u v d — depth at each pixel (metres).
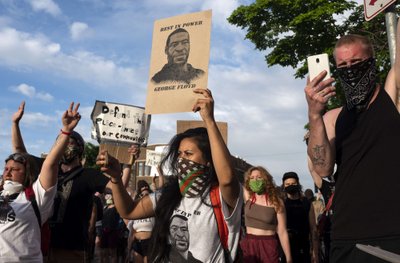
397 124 2.49
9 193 4.02
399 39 2.46
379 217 2.43
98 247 11.83
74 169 4.84
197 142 2.93
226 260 2.80
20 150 4.90
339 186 2.63
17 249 3.92
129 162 5.12
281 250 7.03
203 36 3.09
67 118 3.96
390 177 2.45
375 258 2.37
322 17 18.11
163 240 2.82
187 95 3.04
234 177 2.74
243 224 6.27
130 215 3.17
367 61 2.62
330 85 2.59
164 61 3.19
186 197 2.87
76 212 4.73
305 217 7.17
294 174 7.41
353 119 2.63
